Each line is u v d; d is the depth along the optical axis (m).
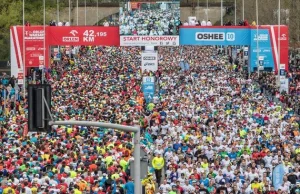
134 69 183.38
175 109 123.56
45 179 77.06
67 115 118.44
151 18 166.00
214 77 167.12
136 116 118.44
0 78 164.75
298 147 95.69
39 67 159.75
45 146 90.69
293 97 146.00
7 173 79.88
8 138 98.25
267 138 99.88
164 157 91.44
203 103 131.00
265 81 160.25
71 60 197.38
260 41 164.75
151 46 166.00
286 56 162.62
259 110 121.56
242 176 82.12
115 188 75.88
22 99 142.25
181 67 182.75
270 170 84.44
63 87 153.62
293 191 78.38
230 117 116.62
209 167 83.75
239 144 94.50
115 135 100.62
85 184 76.62
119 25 166.00
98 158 84.69
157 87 154.50
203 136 100.44
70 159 84.44
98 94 143.00
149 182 79.12
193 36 166.50
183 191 79.06
